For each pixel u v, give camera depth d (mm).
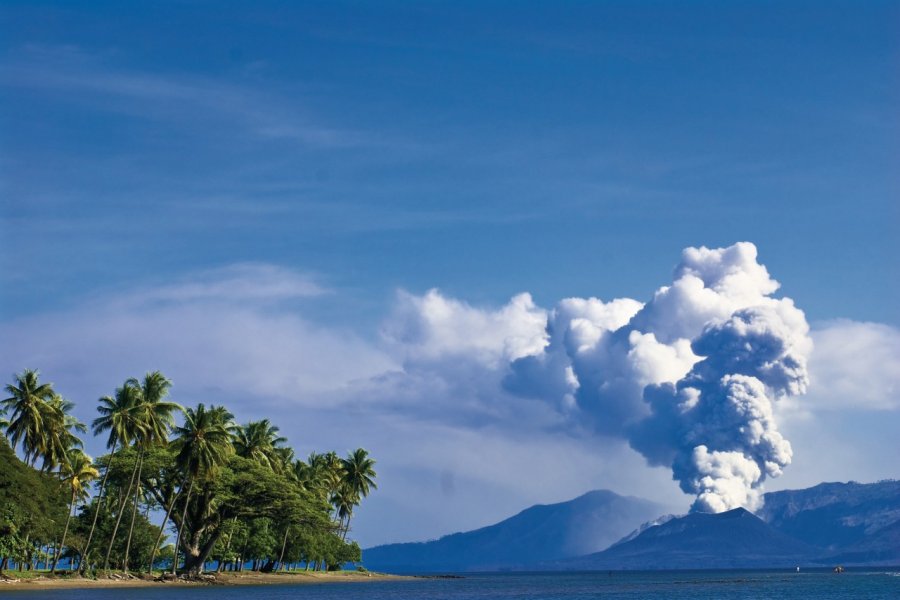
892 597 157625
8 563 151000
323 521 172875
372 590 171750
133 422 132250
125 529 156750
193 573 155750
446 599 144875
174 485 153500
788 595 169125
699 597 163125
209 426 139875
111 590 123000
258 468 160500
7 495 114688
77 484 136125
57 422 122562
